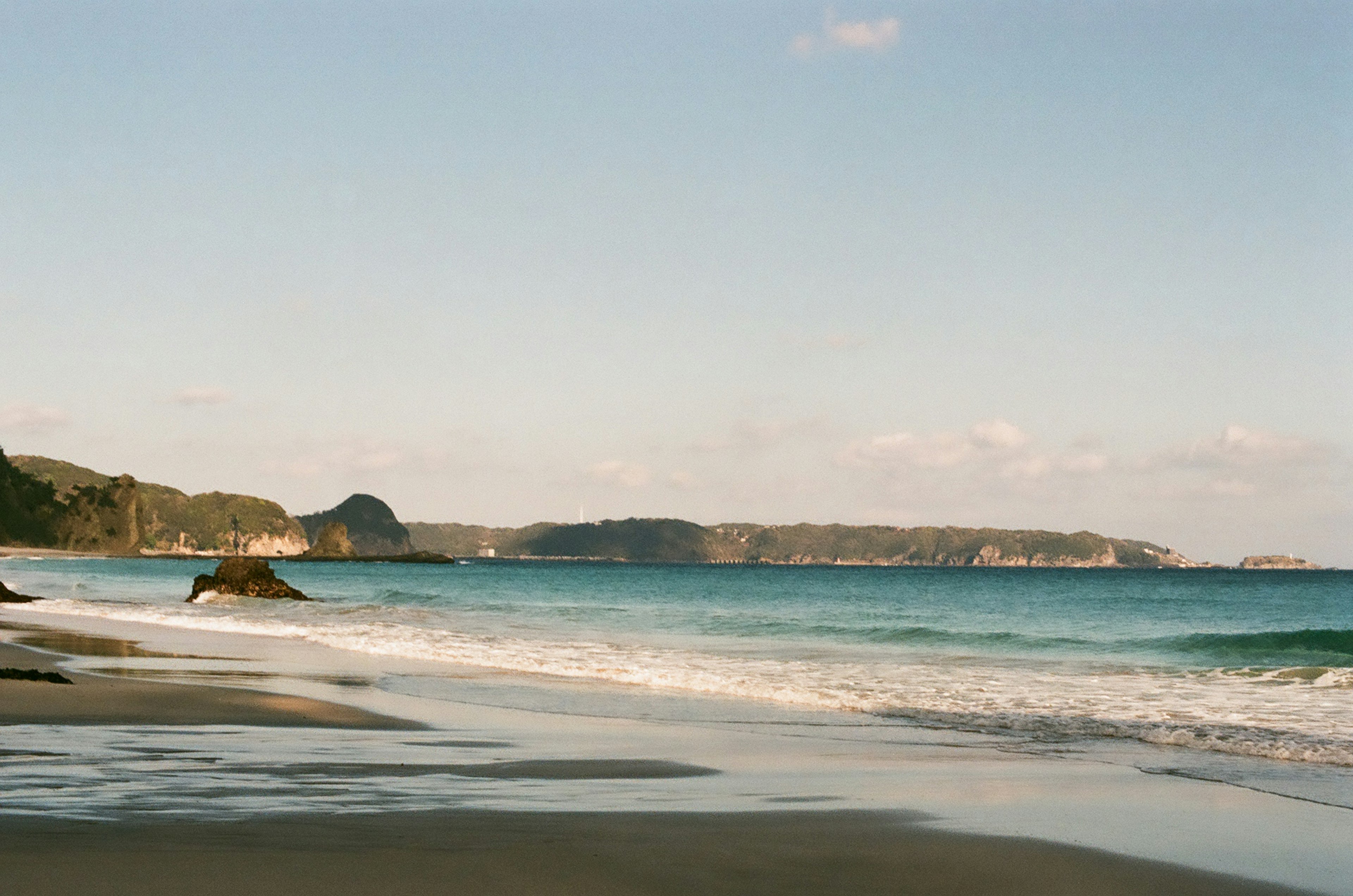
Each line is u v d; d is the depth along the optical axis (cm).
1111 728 1500
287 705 1584
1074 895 693
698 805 930
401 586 9531
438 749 1238
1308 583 12681
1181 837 853
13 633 3123
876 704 1770
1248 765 1221
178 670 2152
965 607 6000
